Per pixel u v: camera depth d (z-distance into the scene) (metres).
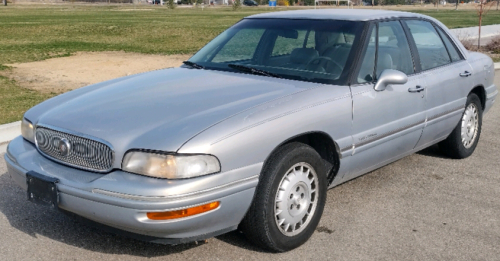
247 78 4.15
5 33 25.41
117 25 29.27
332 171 4.06
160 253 3.64
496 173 5.43
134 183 3.06
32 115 3.93
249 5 97.06
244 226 3.51
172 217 3.04
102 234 3.94
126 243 3.79
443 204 4.59
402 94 4.48
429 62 5.04
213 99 3.64
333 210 4.42
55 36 24.53
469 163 5.74
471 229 4.10
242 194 3.28
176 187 3.01
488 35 23.53
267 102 3.59
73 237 3.89
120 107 3.62
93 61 15.77
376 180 5.16
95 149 3.30
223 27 28.94
